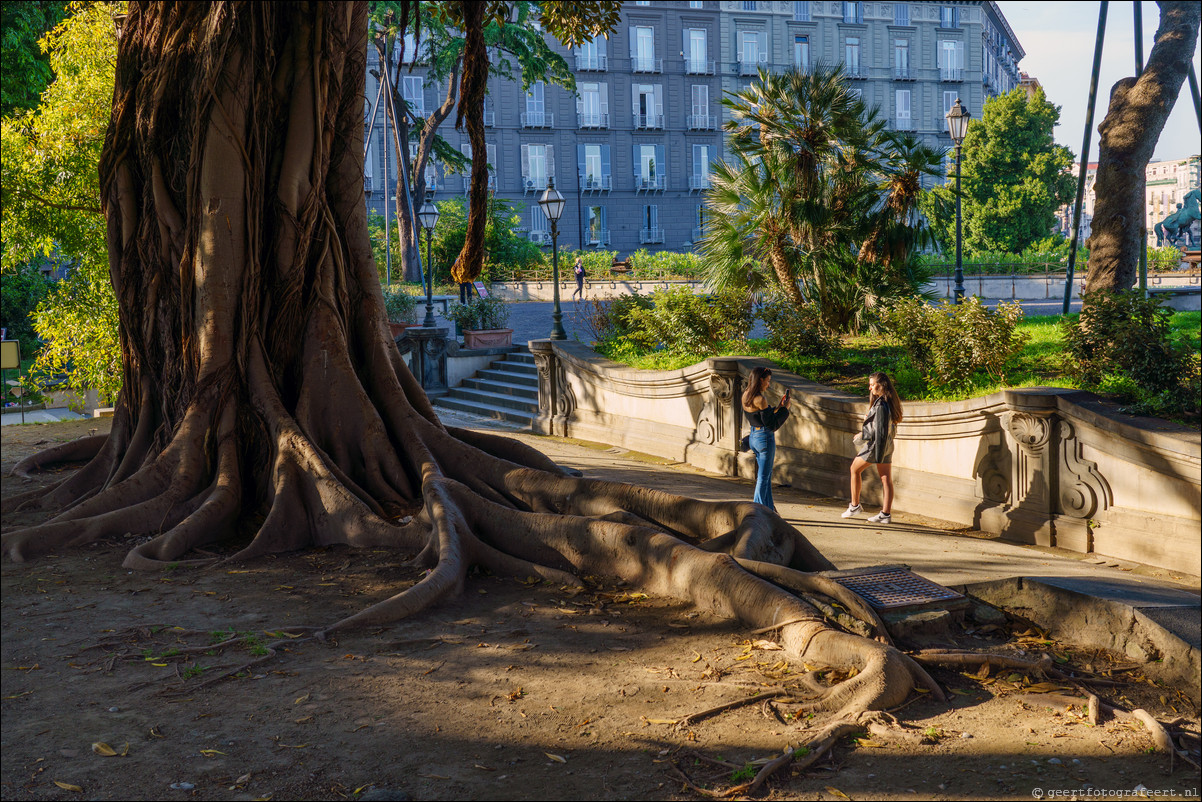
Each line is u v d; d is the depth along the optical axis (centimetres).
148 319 894
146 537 782
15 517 859
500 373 1995
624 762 407
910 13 5722
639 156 5453
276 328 862
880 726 439
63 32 1472
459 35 3581
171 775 395
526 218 5269
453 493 767
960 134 1859
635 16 5353
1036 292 3372
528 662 525
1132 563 765
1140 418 785
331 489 787
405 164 3675
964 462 941
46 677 500
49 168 1359
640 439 1441
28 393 1510
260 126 851
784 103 1523
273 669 512
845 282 1505
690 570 621
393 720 449
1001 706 472
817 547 786
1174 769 404
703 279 1659
